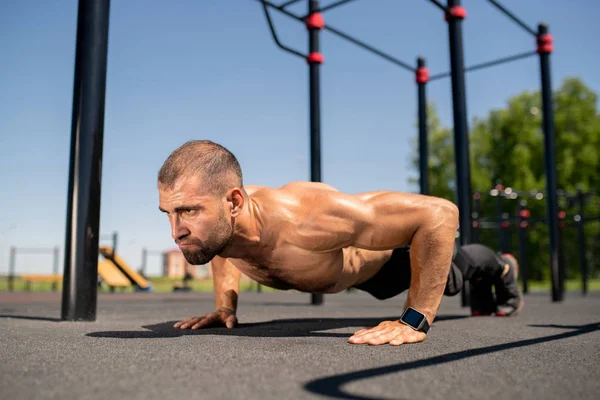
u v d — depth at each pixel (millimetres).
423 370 1340
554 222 6430
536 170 27797
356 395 1046
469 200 4707
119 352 1649
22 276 13867
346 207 1983
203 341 1973
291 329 2520
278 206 2025
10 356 1564
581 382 1216
